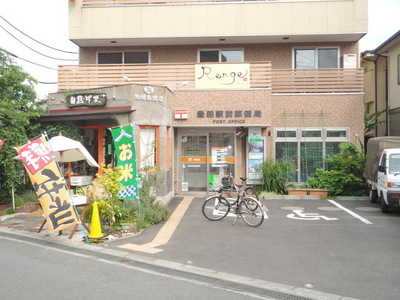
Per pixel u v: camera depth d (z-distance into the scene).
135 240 7.78
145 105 11.52
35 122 12.45
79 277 5.50
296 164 14.30
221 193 10.70
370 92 19.45
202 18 14.63
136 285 5.20
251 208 9.02
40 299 4.64
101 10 14.84
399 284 5.25
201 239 7.80
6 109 10.84
